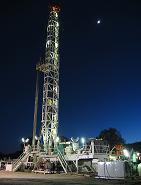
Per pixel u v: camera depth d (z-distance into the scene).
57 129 43.84
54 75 45.94
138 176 29.77
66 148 40.94
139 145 63.31
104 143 39.78
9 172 38.53
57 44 47.62
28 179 27.41
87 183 24.09
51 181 25.55
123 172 28.33
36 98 44.84
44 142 42.81
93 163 37.78
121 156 38.62
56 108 44.59
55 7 49.50
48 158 40.44
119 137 66.50
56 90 45.44
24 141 44.94
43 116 44.44
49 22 48.62
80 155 38.84
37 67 46.00
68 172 37.22
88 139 39.69
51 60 46.50
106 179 28.67
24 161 41.91
